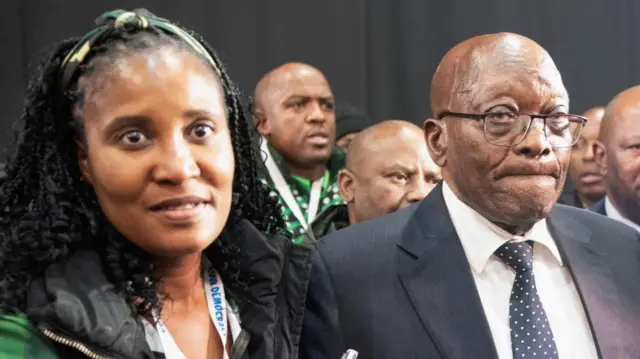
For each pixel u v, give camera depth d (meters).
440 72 0.97
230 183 0.81
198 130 0.78
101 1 2.38
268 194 0.96
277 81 2.10
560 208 1.08
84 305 0.75
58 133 0.81
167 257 0.84
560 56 2.57
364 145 1.50
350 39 2.60
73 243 0.81
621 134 1.63
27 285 0.77
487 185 0.91
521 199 0.89
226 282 0.90
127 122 0.75
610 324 0.94
